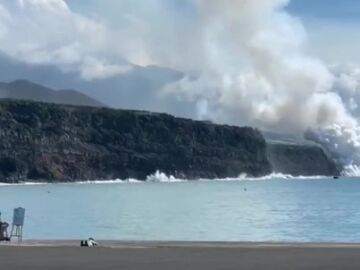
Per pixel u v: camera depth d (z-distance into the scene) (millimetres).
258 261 22125
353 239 59594
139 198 169875
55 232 68688
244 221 88062
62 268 20719
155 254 24406
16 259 22969
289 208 121562
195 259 22828
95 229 74000
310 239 59938
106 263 21875
